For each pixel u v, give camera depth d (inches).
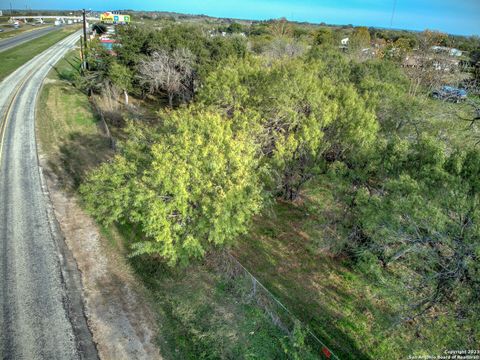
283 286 625.9
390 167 599.5
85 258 657.6
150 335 514.3
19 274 606.9
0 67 1914.4
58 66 2073.1
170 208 557.6
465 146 719.1
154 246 590.6
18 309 541.0
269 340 504.4
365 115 748.0
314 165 747.4
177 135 624.1
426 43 1942.7
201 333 512.7
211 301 569.9
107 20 3599.9
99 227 743.7
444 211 474.9
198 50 1555.1
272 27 3019.2
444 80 1510.8
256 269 663.8
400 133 837.2
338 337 532.7
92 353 484.7
